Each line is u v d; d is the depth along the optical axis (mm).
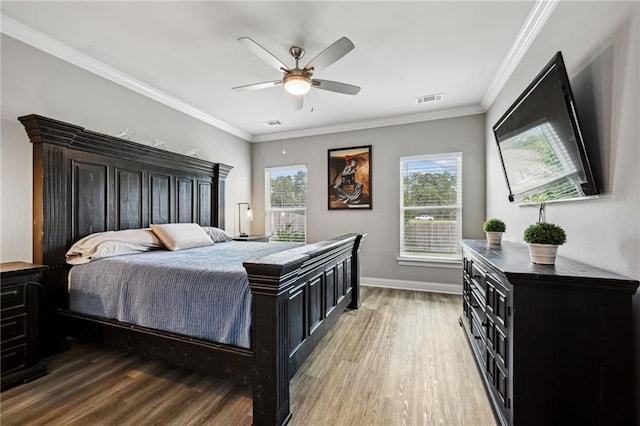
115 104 3078
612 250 1403
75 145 2582
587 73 1615
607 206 1445
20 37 2320
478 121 3986
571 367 1293
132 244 2727
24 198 2350
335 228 4836
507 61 2760
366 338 2609
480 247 2262
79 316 2203
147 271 2008
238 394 1802
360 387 1875
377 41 2484
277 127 4898
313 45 2537
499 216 3258
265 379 1488
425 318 3102
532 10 2102
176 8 2086
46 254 2332
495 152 3406
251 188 5387
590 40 1588
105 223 2842
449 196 4180
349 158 4730
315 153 4977
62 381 1932
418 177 4348
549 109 1708
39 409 1648
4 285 1856
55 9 2092
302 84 2375
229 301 1687
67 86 2656
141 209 3221
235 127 4883
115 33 2379
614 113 1402
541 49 2180
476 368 2094
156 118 3551
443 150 4168
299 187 5133
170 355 1824
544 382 1313
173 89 3453
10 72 2289
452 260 4105
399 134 4418
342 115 4312
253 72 3045
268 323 1486
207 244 3445
